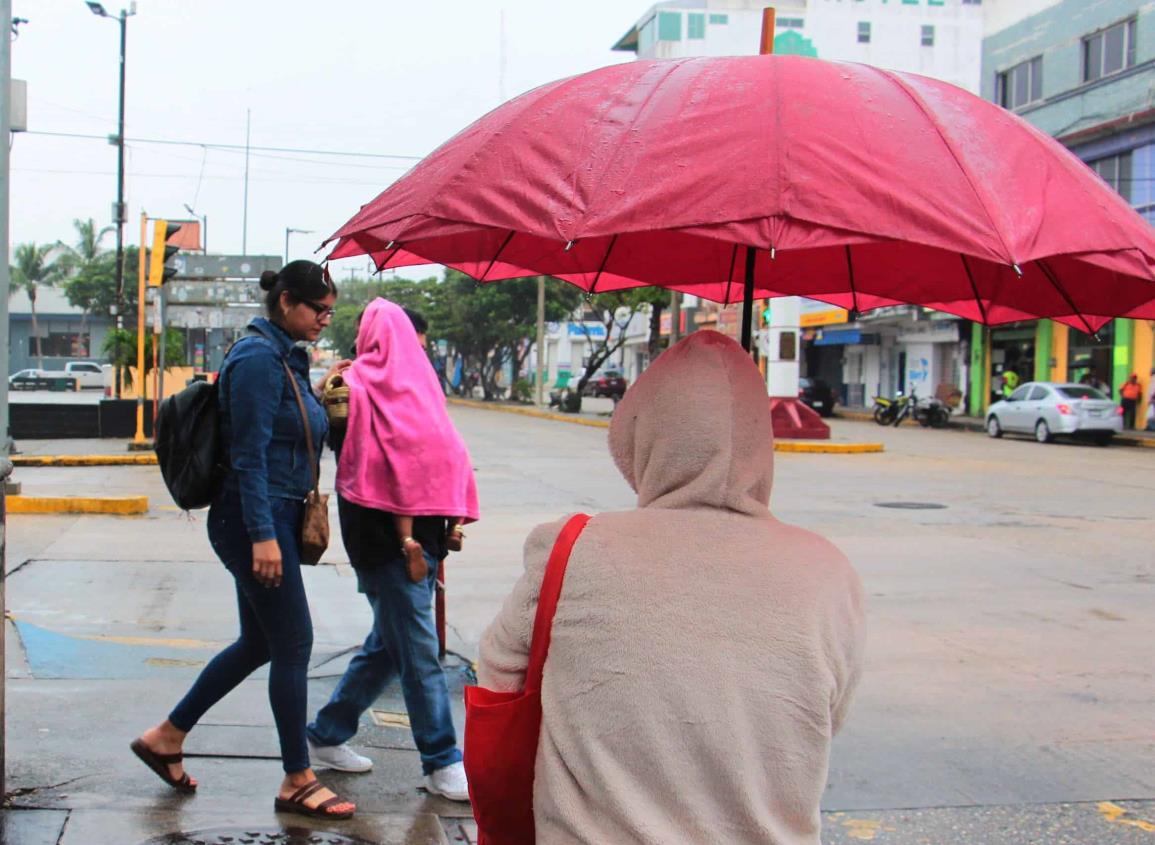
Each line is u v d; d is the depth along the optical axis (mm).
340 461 3926
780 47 41344
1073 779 4508
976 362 37031
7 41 3525
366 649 4164
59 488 13523
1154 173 28500
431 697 3945
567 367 75500
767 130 1691
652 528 1733
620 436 1884
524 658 1776
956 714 5297
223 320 23984
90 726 4477
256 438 3426
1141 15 28719
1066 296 2404
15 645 5766
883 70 1966
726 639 1642
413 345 4105
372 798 3936
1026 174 1774
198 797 3779
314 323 3598
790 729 1625
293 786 3678
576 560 1726
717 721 1608
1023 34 33688
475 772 1782
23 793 3719
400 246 2145
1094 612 7504
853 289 2850
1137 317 2330
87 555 8773
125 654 5680
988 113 1894
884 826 4023
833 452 22375
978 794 4336
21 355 73312
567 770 1654
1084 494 14578
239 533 3531
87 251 73500
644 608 1663
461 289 50594
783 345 24969
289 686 3611
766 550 1713
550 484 15188
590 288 3043
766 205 1600
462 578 8234
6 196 3564
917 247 2490
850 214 1604
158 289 19344
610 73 1953
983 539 10625
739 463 1774
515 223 1718
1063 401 25516
